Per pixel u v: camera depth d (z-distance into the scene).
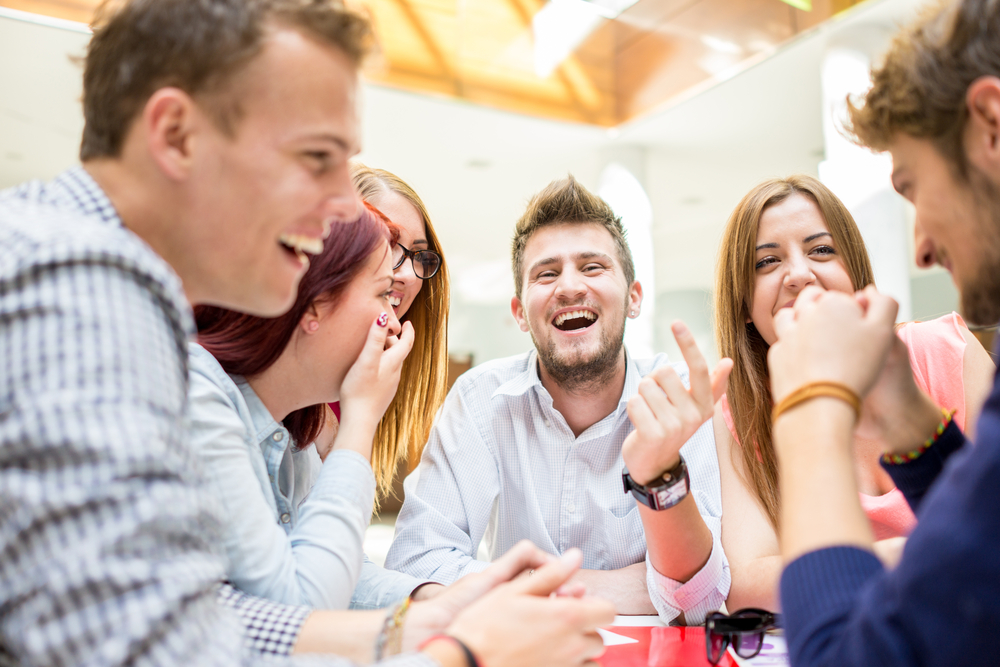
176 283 0.58
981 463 0.41
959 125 0.59
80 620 0.46
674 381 1.00
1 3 4.05
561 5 5.48
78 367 0.49
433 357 1.57
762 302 1.40
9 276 0.50
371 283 0.99
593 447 1.47
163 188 0.63
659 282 12.49
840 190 4.28
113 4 0.65
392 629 0.75
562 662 0.62
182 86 0.61
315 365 0.97
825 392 0.57
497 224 8.91
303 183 0.65
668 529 1.07
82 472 0.48
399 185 1.62
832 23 4.43
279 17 0.62
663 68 5.55
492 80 5.41
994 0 0.58
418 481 1.50
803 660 0.48
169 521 0.50
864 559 0.50
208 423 0.81
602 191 6.30
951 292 6.05
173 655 0.48
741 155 6.55
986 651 0.39
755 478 1.33
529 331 1.53
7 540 0.48
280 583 0.79
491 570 0.83
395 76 5.04
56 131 5.77
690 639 0.95
